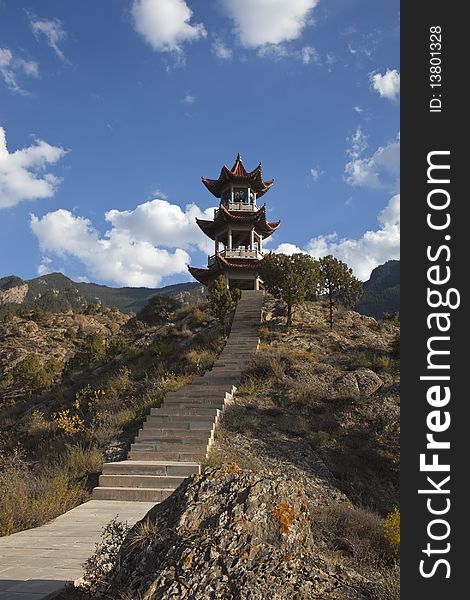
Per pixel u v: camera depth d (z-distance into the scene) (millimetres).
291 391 18266
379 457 14617
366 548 7289
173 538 4430
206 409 16156
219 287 28141
